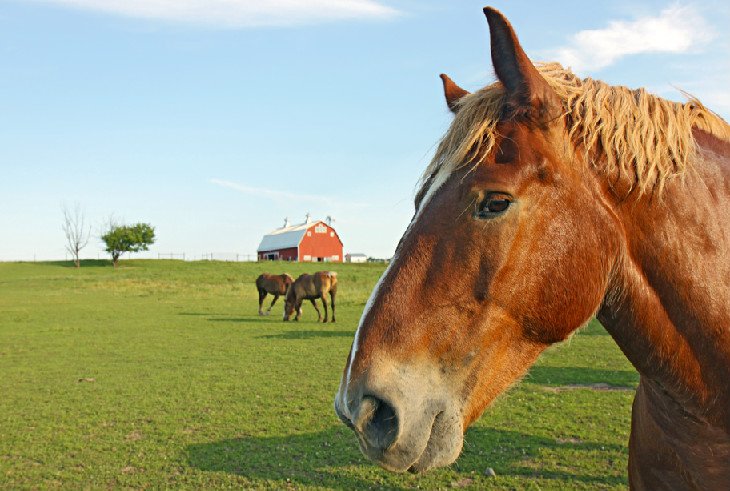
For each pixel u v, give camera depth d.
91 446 7.75
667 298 2.24
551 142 2.14
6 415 9.32
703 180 2.35
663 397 2.39
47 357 15.12
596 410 9.08
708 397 2.26
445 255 2.07
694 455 2.37
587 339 17.58
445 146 2.28
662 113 2.33
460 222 2.08
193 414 9.28
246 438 8.05
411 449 1.95
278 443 7.82
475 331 2.06
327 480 6.54
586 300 2.11
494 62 2.19
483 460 7.00
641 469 2.71
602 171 2.21
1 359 14.84
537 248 2.07
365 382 1.99
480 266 2.06
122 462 7.16
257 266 65.00
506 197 2.05
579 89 2.31
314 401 10.08
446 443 2.00
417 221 2.18
